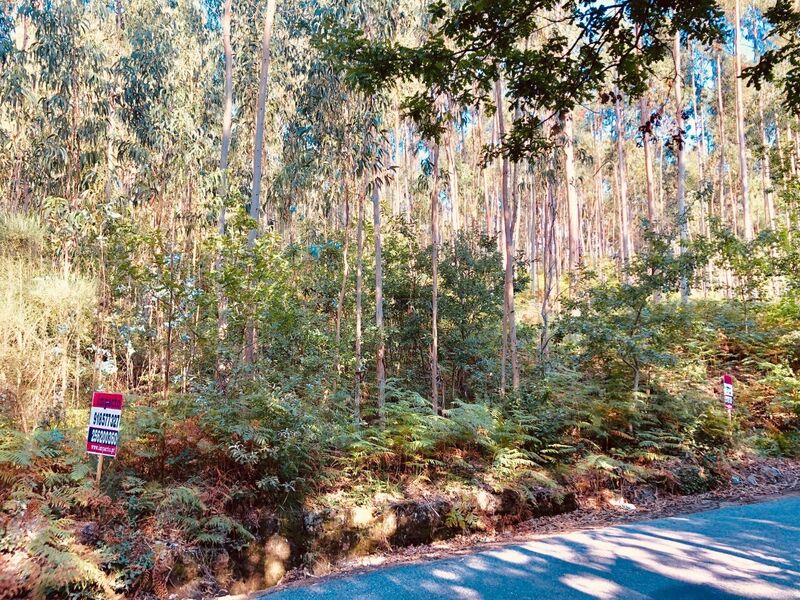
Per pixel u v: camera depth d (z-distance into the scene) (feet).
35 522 14.44
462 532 21.80
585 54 13.43
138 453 17.78
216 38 59.06
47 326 25.41
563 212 103.50
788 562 15.46
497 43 13.10
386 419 25.80
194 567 16.07
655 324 31.99
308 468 20.24
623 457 28.35
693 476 27.17
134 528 16.15
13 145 53.52
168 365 25.68
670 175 107.04
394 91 42.47
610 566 15.69
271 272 28.25
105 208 28.76
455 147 81.46
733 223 91.56
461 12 12.45
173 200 53.52
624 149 98.22
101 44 50.03
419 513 21.08
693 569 15.12
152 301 29.86
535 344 46.52
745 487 27.25
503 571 15.79
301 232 56.24
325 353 30.96
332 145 41.78
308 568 18.26
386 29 39.42
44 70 47.03
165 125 49.67
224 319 27.71
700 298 55.11
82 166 48.29
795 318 43.09
